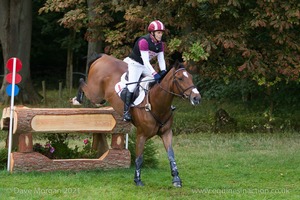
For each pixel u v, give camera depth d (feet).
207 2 52.80
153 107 31.45
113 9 55.26
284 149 48.29
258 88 61.21
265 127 60.18
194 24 55.52
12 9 86.28
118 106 34.17
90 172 36.58
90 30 56.08
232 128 60.44
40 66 121.90
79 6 56.70
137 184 32.58
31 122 35.58
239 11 53.98
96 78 36.22
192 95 29.55
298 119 63.93
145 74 32.89
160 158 43.80
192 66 51.19
